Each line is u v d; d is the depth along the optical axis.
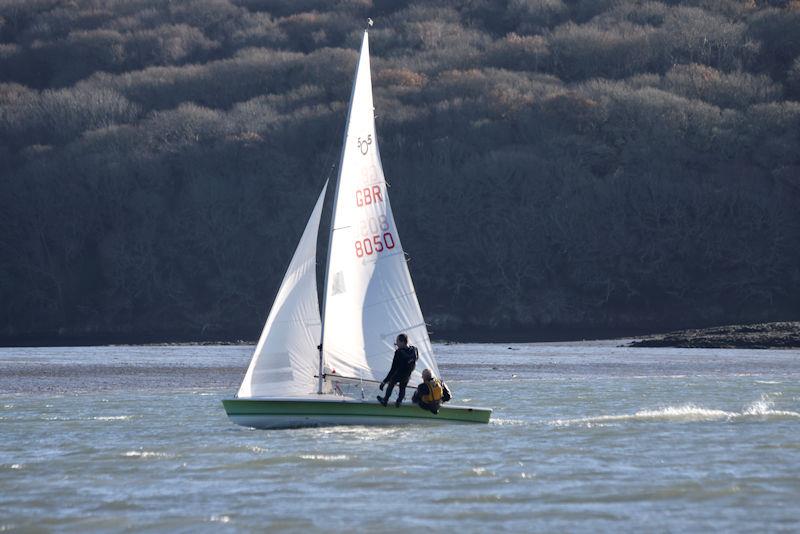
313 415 97.25
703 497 72.81
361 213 97.62
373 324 97.69
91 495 74.19
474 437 96.00
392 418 98.19
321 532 64.75
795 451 89.88
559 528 65.38
